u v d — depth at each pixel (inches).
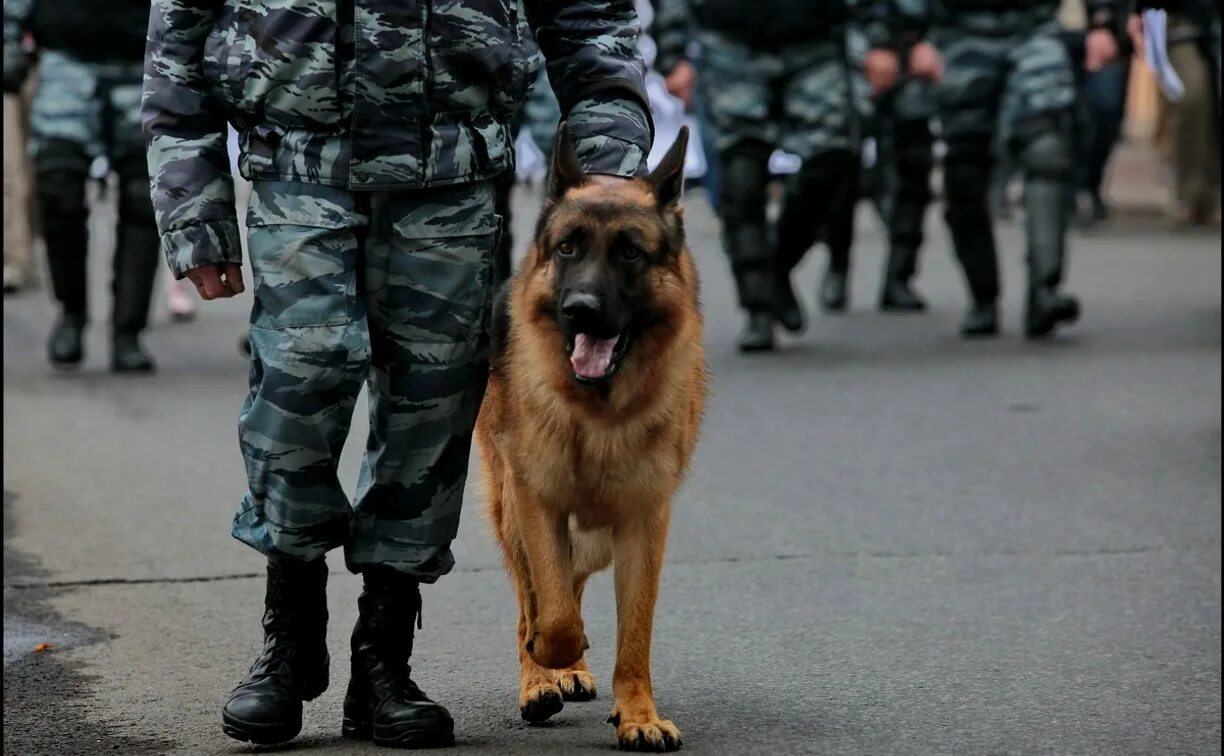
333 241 280.8
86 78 693.3
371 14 277.6
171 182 287.1
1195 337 770.8
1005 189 1250.6
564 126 303.1
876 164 1149.1
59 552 439.2
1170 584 405.7
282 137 280.8
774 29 719.1
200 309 914.7
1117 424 594.2
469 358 293.6
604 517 303.7
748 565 425.1
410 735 291.7
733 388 666.8
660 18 771.4
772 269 753.6
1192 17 776.9
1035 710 315.9
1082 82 1121.4
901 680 335.3
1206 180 1189.1
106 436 583.2
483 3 286.5
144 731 304.3
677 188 305.4
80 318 721.6
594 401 292.0
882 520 469.1
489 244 293.3
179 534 457.7
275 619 297.0
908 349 754.2
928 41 757.3
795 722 308.3
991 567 421.7
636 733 290.5
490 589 403.9
